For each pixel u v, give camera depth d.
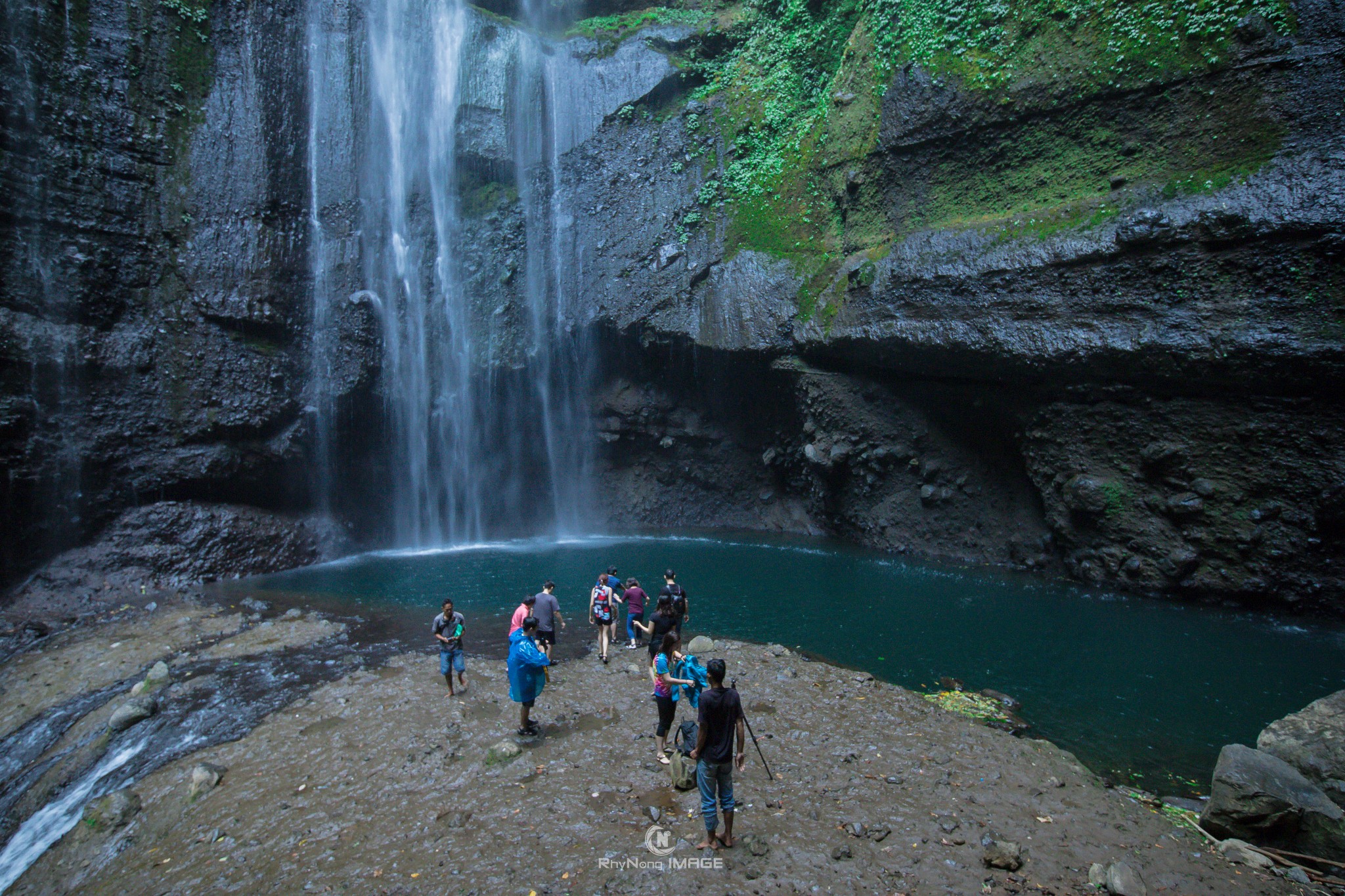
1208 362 13.20
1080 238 14.70
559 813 6.42
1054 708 9.38
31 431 16.08
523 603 9.79
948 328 16.67
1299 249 12.23
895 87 18.27
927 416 19.33
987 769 7.08
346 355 21.39
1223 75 13.29
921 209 18.20
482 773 7.32
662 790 6.77
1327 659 11.12
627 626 12.95
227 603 15.28
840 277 20.06
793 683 9.62
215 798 7.52
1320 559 12.95
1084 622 13.16
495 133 23.61
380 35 22.30
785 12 22.69
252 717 9.35
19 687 11.31
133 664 11.71
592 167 24.19
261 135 19.98
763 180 22.56
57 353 16.56
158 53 18.59
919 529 19.98
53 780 8.87
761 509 26.44
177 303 18.64
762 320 21.81
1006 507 18.39
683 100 24.19
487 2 26.05
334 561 20.97
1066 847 5.73
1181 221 13.33
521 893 5.32
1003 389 16.98
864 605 14.58
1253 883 5.39
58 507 16.48
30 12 16.50
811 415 21.72
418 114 22.88
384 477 23.39
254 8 20.05
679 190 23.56
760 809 6.27
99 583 16.42
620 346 25.09
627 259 23.78
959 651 11.63
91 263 17.28
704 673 6.52
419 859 5.93
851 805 6.32
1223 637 12.17
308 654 11.62
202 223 19.09
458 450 24.75
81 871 6.89
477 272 23.66
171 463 18.19
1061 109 15.41
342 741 8.43
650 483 27.55
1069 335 14.84
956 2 16.94
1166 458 14.33
